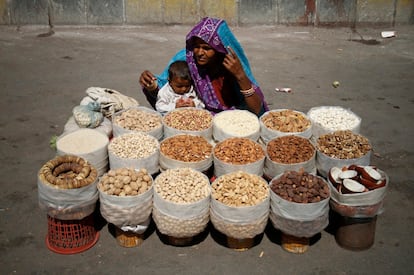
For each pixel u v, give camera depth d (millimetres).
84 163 3689
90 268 3623
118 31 9859
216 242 3918
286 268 3654
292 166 3867
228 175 3771
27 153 5211
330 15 10133
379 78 7703
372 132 5852
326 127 4371
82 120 4371
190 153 3961
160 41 9352
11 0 9711
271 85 7332
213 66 4629
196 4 9930
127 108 4727
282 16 10164
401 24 10258
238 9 10031
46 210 3557
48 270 3598
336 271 3631
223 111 4566
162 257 3748
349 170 3701
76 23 9969
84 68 7883
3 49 8664
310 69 8070
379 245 3916
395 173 4945
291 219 3533
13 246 3828
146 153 3947
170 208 3508
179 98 4715
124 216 3555
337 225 3873
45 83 7195
